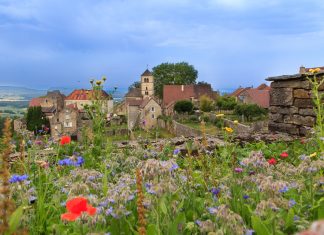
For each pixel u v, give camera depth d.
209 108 95.06
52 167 6.73
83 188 4.03
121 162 6.93
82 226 3.38
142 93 135.88
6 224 2.60
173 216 3.66
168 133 78.19
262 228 3.23
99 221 3.40
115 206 3.81
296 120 12.24
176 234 3.42
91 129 8.27
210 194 4.48
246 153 8.70
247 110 79.12
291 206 3.71
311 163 4.43
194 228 3.44
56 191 4.69
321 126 7.71
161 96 140.62
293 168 5.37
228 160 6.55
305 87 11.84
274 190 3.79
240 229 3.16
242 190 4.47
